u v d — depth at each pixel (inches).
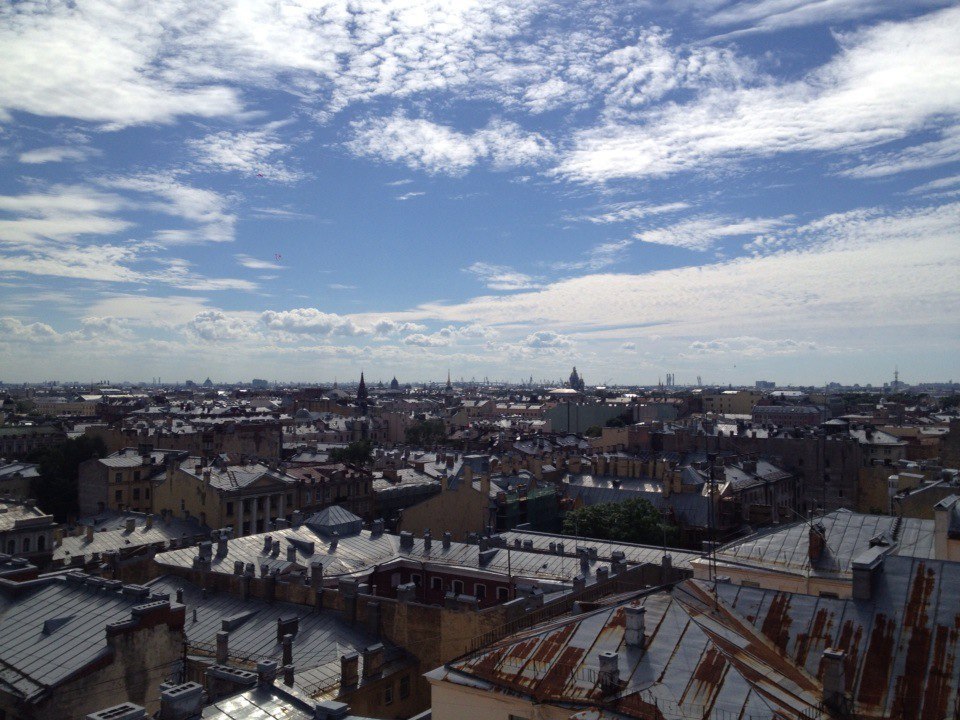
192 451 7362.2
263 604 2372.0
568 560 2797.7
